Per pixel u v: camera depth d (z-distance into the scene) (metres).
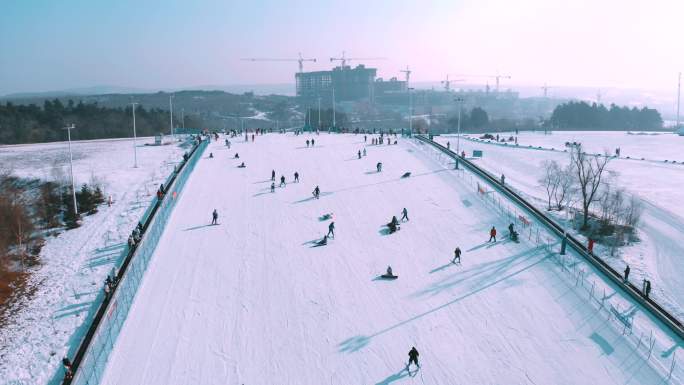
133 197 63.44
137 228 49.25
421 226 52.38
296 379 30.05
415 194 61.81
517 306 37.41
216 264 44.06
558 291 39.19
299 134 106.06
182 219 54.28
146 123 144.25
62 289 40.91
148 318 35.97
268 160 78.44
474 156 87.38
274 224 53.00
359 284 40.81
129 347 32.78
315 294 39.31
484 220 53.53
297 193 62.53
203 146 89.25
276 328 34.97
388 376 30.27
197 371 30.70
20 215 49.97
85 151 100.31
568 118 197.75
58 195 64.00
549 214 60.00
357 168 73.38
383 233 50.75
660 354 31.66
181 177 67.88
